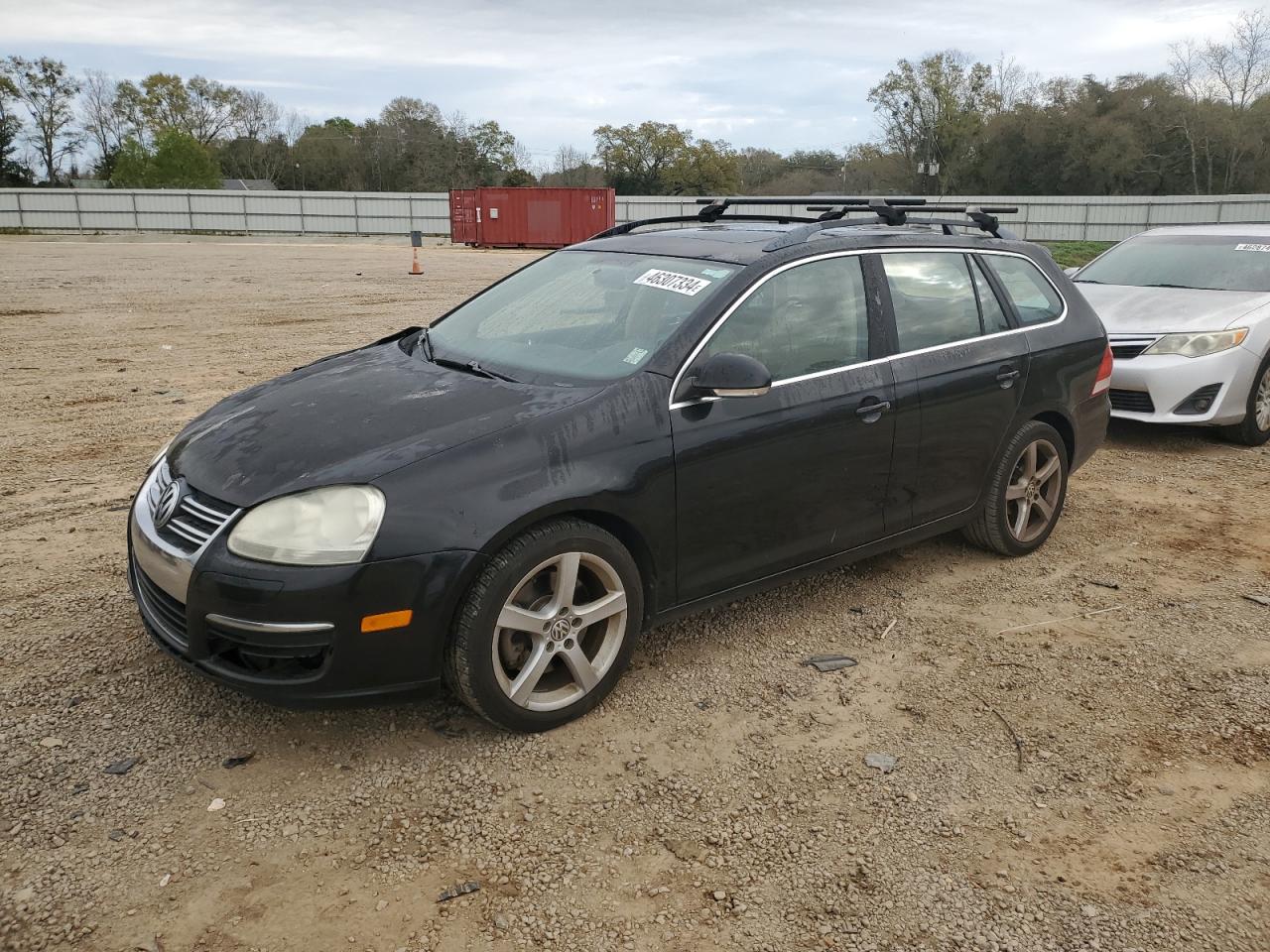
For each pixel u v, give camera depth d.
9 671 3.55
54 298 15.77
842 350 3.94
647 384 3.39
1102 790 3.06
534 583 3.21
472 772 3.06
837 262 4.03
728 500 3.57
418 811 2.87
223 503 2.98
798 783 3.06
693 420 3.44
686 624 4.17
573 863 2.67
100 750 3.10
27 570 4.49
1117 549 5.16
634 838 2.78
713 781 3.06
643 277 3.96
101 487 5.81
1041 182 64.00
